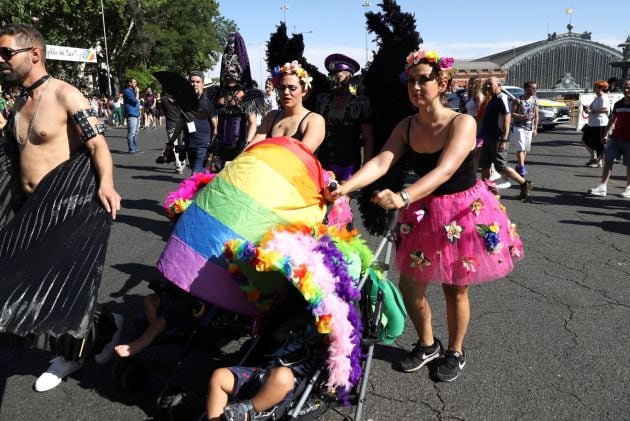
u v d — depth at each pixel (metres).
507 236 3.32
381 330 3.01
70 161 3.19
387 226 2.96
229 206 2.81
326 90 5.07
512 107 9.74
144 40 44.53
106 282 5.00
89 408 3.14
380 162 3.28
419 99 3.08
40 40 3.19
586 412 3.07
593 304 4.52
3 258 3.02
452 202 3.18
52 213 3.08
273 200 2.83
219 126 5.98
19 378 3.46
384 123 4.50
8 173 3.32
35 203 3.10
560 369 3.52
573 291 4.80
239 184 2.85
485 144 8.46
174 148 7.88
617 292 4.78
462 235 3.17
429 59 3.04
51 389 3.32
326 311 2.43
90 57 35.06
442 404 3.17
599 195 9.00
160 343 3.15
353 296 2.55
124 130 26.48
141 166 12.77
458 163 2.98
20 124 3.23
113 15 42.19
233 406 2.42
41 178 3.23
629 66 23.83
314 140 3.94
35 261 2.96
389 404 3.18
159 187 9.89
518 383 3.37
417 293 3.43
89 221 3.08
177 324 3.10
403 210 3.36
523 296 4.70
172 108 11.23
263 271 2.65
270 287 2.76
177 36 47.81
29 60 3.14
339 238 2.80
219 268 2.78
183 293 3.06
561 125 25.00
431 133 3.15
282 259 2.47
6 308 2.79
